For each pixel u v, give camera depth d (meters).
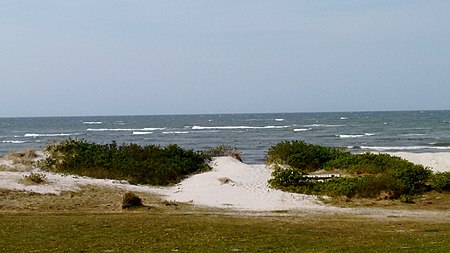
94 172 24.09
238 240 12.26
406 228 14.28
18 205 17.19
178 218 15.41
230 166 26.92
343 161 26.52
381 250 11.18
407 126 99.81
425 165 27.81
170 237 12.56
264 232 13.28
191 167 26.42
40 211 16.47
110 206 17.70
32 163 25.19
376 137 68.88
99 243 11.85
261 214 17.03
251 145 57.44
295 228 13.96
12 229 13.34
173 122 147.38
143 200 19.12
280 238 12.52
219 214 16.77
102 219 14.95
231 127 106.38
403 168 23.69
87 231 13.20
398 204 19.42
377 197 20.53
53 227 13.66
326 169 26.52
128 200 17.55
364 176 22.91
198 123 136.62
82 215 15.71
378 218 16.33
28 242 11.91
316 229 13.90
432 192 21.58
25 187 19.44
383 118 152.00
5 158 26.09
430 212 17.73
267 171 26.23
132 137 76.00
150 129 103.62
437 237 12.82
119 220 14.80
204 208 18.14
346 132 81.69
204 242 12.00
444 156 30.23
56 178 21.67
